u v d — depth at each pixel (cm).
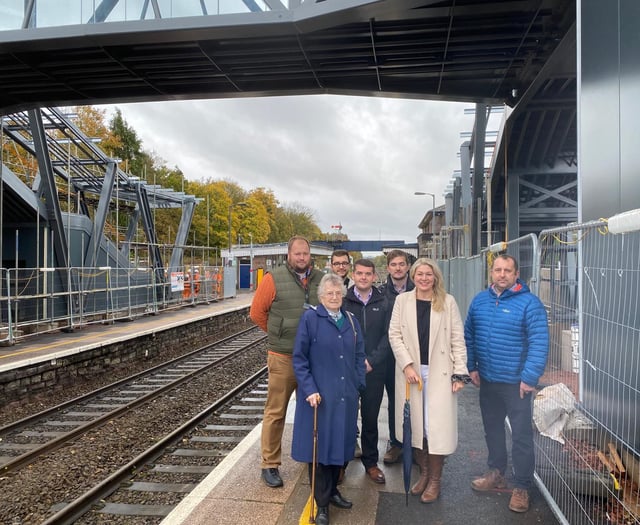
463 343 406
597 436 366
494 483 418
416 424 399
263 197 8550
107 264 2255
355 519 373
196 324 2009
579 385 402
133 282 2367
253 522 371
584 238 384
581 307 391
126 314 2128
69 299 1583
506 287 413
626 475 326
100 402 1007
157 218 5562
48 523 473
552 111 1494
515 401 394
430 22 1076
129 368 1434
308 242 458
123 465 655
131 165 5397
